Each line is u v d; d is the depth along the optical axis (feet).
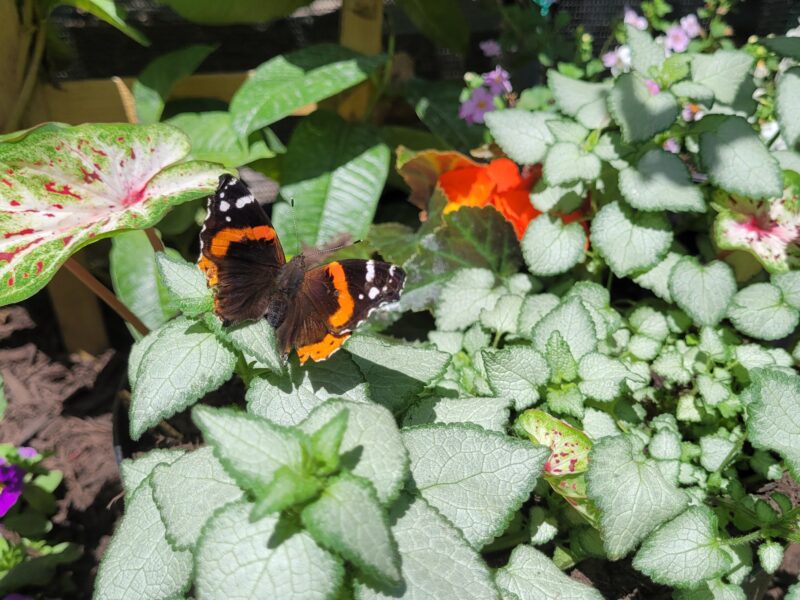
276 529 0.42
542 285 0.85
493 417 0.58
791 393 0.56
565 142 0.75
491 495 0.49
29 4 0.88
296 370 0.54
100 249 1.04
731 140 0.74
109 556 0.50
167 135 0.75
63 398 0.99
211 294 0.53
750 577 0.64
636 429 0.69
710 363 0.73
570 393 0.64
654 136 0.70
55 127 0.70
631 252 0.74
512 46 1.06
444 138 1.02
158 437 0.81
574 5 1.13
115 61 1.17
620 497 0.56
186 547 0.46
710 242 0.89
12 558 0.77
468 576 0.44
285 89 0.90
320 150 0.98
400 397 0.56
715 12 1.00
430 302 0.84
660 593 0.65
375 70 0.97
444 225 0.86
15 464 0.82
